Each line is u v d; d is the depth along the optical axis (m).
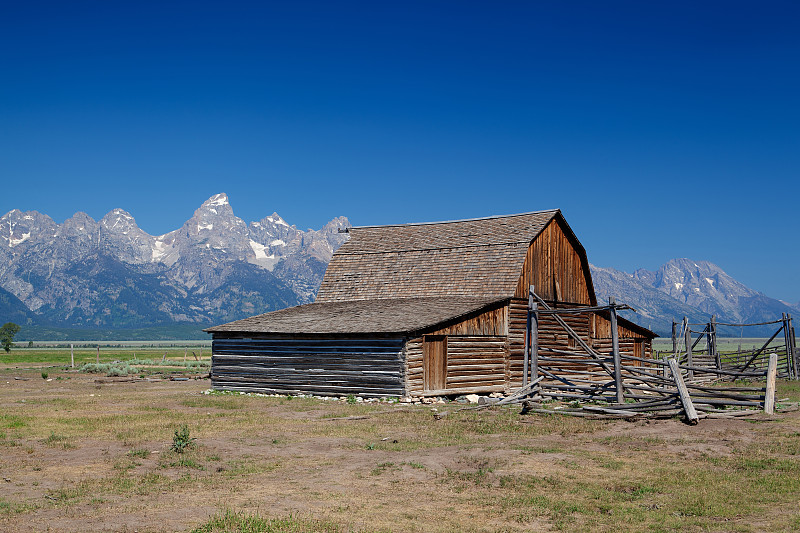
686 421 21.11
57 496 12.91
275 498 12.85
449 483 14.11
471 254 40.47
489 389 34.22
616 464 15.71
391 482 14.18
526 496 13.09
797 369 44.44
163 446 18.31
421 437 19.67
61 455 17.06
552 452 16.98
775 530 11.03
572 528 11.16
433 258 42.25
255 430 21.19
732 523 11.41
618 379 23.64
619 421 21.89
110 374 54.84
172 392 36.97
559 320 25.78
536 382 25.91
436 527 11.16
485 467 15.45
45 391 38.00
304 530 10.66
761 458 16.20
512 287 36.78
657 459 16.34
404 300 39.31
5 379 49.38
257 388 35.12
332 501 12.68
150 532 10.61
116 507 12.13
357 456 16.91
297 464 15.95
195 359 95.69
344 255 46.94
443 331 32.16
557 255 40.72
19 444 18.59
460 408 26.94
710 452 17.06
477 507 12.41
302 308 41.25
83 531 10.67
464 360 33.28
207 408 27.94
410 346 30.59
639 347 46.09
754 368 45.97
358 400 30.78
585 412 23.44
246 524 10.83
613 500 12.89
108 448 18.03
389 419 23.67
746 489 13.57
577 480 14.36
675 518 11.75
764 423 20.75
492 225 42.62
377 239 47.66
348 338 32.19
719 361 43.94
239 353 36.06
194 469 15.43
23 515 11.59
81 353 127.75
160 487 13.65
